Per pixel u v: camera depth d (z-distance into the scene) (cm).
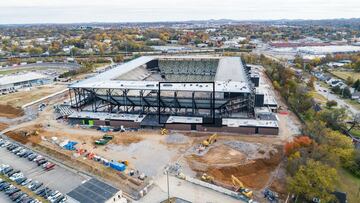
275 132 11500
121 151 10369
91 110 14438
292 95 15450
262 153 10012
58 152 10306
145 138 11450
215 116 12975
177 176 8625
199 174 8750
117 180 8538
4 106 15825
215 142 10950
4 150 10750
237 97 12925
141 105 13738
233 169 9006
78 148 10631
